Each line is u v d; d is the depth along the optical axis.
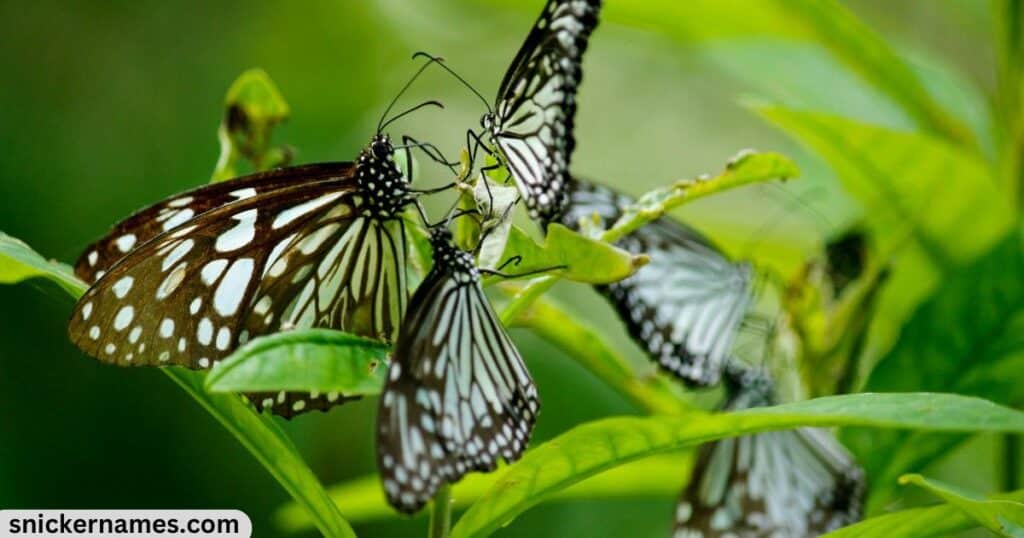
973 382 0.68
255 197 0.63
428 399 0.60
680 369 0.69
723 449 0.70
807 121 0.70
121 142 0.87
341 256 0.64
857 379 0.70
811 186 0.74
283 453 0.62
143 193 0.86
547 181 0.64
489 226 0.61
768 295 0.77
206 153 0.89
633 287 0.69
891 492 0.69
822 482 0.70
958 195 0.71
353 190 0.64
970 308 0.68
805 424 0.60
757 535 0.70
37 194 0.84
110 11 0.88
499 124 0.63
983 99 0.73
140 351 0.62
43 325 0.82
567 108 0.64
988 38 0.76
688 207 0.84
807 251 0.77
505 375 0.62
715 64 0.76
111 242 0.64
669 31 0.75
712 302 0.70
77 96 0.87
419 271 0.64
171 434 0.85
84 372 0.83
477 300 0.62
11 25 0.86
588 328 0.69
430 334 0.61
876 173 0.71
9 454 0.81
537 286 0.63
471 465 0.61
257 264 0.63
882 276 0.70
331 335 0.60
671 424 0.61
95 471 0.83
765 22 0.74
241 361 0.59
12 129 0.84
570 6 0.64
